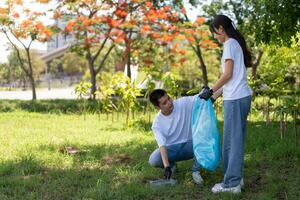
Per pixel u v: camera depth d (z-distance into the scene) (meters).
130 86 10.86
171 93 10.48
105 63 48.94
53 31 18.83
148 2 17.84
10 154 7.12
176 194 5.04
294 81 15.24
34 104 16.03
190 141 5.52
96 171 5.98
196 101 5.25
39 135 9.18
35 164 6.34
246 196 4.96
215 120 5.21
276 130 8.94
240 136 4.90
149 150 7.35
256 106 12.22
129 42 18.88
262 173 5.82
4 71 56.88
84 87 12.79
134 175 5.74
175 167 5.86
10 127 10.49
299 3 9.69
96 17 17.81
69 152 7.11
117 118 11.87
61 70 67.88
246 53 5.00
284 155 6.60
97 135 9.12
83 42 18.88
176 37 18.97
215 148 5.16
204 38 19.66
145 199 4.93
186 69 33.12
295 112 7.76
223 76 4.86
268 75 11.75
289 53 12.54
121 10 17.80
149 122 10.92
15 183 5.45
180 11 18.94
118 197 4.94
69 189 5.26
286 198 4.80
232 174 4.94
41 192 5.20
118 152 7.22
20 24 18.58
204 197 4.93
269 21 9.91
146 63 19.05
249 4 11.28
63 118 12.63
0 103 16.33
